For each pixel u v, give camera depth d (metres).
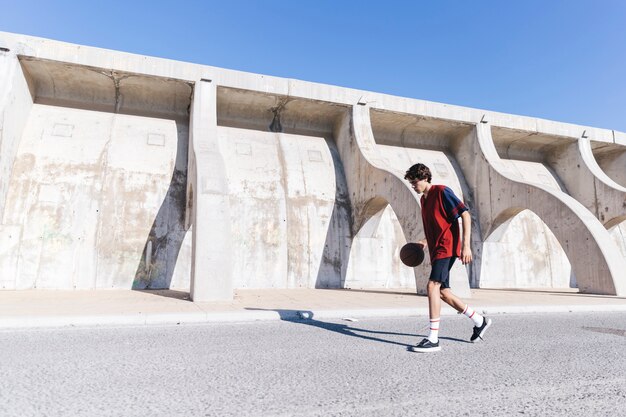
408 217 11.73
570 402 2.69
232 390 2.89
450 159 18.92
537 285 17.64
